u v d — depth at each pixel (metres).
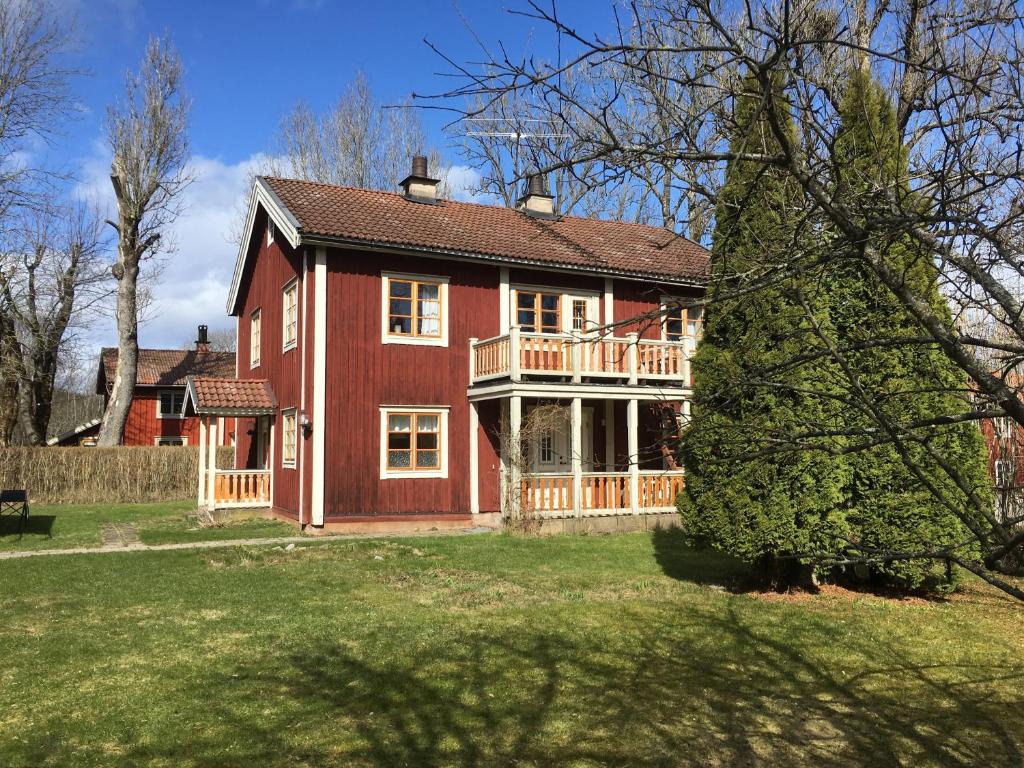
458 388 17.88
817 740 5.51
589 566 12.41
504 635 8.09
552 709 6.01
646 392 17.42
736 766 5.09
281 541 15.04
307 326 16.73
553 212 22.00
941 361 8.79
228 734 5.45
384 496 16.89
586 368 17.64
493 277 18.36
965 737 5.56
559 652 7.49
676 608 9.39
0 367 29.45
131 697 6.16
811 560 3.32
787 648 7.73
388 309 17.25
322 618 8.74
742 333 9.40
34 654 7.29
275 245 19.88
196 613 8.95
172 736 5.41
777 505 9.68
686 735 5.57
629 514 17.34
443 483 17.52
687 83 2.92
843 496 9.69
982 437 9.85
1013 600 9.93
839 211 2.93
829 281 7.17
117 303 30.11
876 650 7.68
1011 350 2.64
